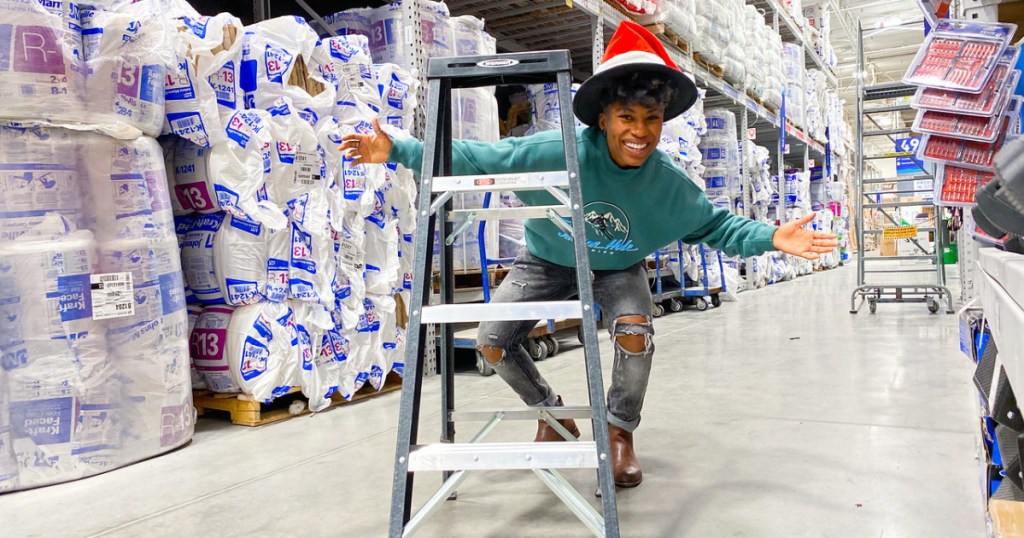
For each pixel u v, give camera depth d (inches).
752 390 116.5
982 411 64.7
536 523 65.8
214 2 168.1
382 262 128.5
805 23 422.6
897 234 239.3
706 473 77.0
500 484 77.8
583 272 53.8
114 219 88.0
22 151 80.6
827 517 63.7
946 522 61.5
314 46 117.2
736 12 282.7
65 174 83.8
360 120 123.7
